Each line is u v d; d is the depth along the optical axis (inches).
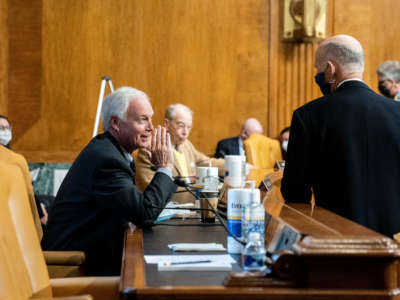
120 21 278.2
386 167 83.0
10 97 273.0
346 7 291.4
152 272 58.9
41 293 64.9
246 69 287.7
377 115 84.8
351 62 90.1
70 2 274.5
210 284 53.5
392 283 52.2
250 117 288.8
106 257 93.5
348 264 52.0
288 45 289.3
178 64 283.3
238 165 101.3
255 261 57.3
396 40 295.3
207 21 284.7
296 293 51.1
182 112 177.2
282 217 66.7
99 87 276.7
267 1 287.9
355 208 81.6
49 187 273.4
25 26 273.3
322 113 86.1
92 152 95.9
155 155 98.9
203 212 95.9
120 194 90.5
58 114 275.0
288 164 86.7
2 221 62.5
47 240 97.0
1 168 67.6
